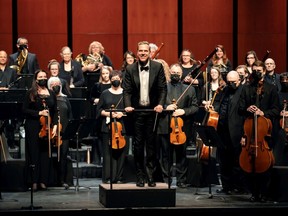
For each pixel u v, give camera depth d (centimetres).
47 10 1631
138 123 980
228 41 1648
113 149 1145
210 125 1077
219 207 978
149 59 989
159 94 985
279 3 1642
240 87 1084
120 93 1152
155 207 977
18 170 1129
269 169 1028
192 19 1647
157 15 1648
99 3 1642
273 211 980
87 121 1104
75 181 1223
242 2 1642
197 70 1220
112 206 973
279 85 1256
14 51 1625
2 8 1616
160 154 1161
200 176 1153
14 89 1196
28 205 1005
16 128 1333
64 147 1145
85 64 1398
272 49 1647
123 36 1650
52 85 1148
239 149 1073
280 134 1091
